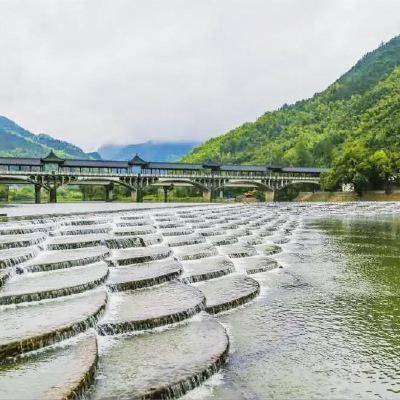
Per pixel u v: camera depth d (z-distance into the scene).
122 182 126.50
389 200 125.44
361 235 48.22
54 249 28.98
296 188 162.75
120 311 17.84
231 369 13.75
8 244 27.75
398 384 12.80
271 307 20.34
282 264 30.64
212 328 16.78
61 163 121.69
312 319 18.58
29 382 11.62
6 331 14.47
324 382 12.91
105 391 11.73
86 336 15.13
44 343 14.06
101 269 23.52
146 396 11.47
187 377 12.45
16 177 109.94
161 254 28.44
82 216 52.66
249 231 45.19
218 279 24.84
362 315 19.09
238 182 144.12
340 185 143.62
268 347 15.50
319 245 40.25
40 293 18.45
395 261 32.00
